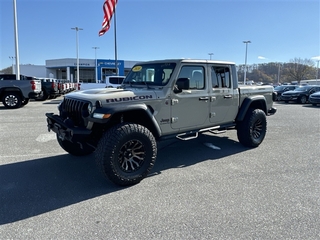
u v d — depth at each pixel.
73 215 2.85
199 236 2.45
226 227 2.60
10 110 11.80
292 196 3.30
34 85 12.58
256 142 5.58
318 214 2.85
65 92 20.70
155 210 2.95
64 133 3.65
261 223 2.67
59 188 3.56
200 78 4.53
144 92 3.83
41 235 2.47
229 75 5.07
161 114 4.00
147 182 3.77
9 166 4.41
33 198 3.26
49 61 47.75
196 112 4.49
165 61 4.30
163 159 4.88
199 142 6.17
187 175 4.04
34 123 8.43
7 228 2.59
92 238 2.42
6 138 6.35
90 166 4.44
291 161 4.75
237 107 5.25
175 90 4.12
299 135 7.07
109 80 17.80
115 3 14.68
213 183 3.72
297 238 2.42
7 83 12.27
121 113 3.65
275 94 6.35
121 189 3.53
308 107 15.98
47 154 5.11
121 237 2.44
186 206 3.04
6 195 3.35
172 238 2.42
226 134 7.06
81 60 46.75
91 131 3.51
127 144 3.55
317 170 4.28
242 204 3.08
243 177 3.96
